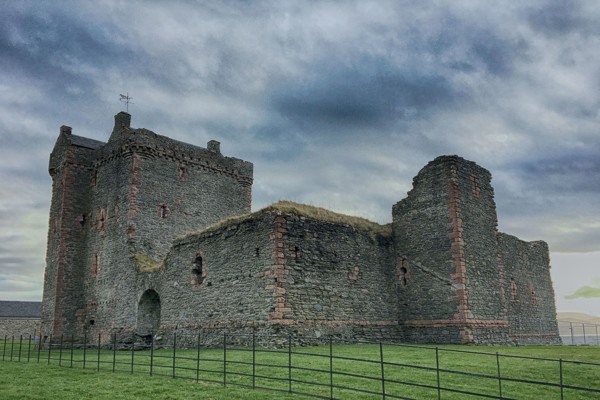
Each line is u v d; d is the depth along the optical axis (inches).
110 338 1362.0
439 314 1069.8
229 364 667.4
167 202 1496.1
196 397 471.5
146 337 1272.1
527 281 1662.2
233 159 1717.5
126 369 691.4
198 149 1617.9
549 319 1758.1
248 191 1737.2
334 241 1039.0
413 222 1151.6
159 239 1449.3
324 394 477.4
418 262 1125.1
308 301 949.2
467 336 1019.9
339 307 1005.8
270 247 932.6
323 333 954.7
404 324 1117.1
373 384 521.7
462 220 1095.0
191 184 1572.3
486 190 1197.7
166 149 1525.6
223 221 1071.6
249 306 946.1
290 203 1028.5
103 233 1499.8
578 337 1923.0
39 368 729.0
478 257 1114.1
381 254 1139.9
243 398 460.8
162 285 1197.7
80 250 1565.0
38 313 3513.8
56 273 1521.9
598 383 526.6
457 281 1053.8
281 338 878.4
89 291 1504.7
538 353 788.0
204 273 1070.4
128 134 1475.1
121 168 1482.5
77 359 861.8
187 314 1091.3
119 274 1390.3
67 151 1601.9
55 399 482.0
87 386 547.8
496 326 1107.9
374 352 783.1
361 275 1075.9
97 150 1611.7
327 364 648.4
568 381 535.5
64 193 1569.9
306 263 965.2
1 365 784.3
